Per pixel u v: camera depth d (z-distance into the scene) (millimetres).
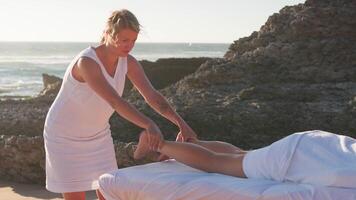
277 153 3639
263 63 13812
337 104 10391
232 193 3428
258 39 15531
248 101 10664
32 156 7863
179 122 4391
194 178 3660
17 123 9859
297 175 3504
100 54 4008
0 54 109312
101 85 3902
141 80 4363
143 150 4035
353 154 3447
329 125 9133
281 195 3289
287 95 11055
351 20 14805
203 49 167000
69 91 4090
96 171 4246
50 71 56219
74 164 4188
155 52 135375
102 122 4223
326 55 13984
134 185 3752
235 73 13320
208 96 11820
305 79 13164
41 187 7672
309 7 15391
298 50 14242
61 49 152250
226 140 9016
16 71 56000
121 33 3863
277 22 15766
